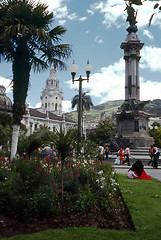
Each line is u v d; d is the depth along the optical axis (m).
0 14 8.89
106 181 5.56
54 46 9.53
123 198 5.24
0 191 4.22
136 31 26.28
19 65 9.20
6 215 3.95
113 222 3.92
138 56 25.12
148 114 23.44
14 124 8.84
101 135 31.34
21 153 7.96
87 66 11.14
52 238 3.13
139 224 3.69
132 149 19.78
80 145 8.75
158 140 38.34
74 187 4.93
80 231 3.42
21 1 8.86
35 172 4.39
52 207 4.04
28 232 3.41
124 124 23.02
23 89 9.14
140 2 2.39
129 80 24.78
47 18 9.05
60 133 4.62
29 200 3.90
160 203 4.84
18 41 8.74
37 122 64.38
